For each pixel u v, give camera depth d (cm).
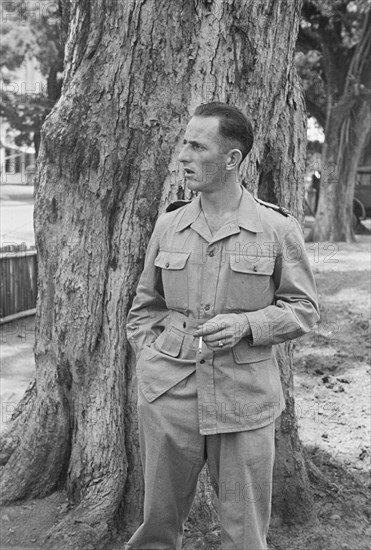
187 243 245
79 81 322
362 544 336
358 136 1767
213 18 307
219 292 238
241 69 314
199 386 238
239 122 236
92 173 326
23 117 2061
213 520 327
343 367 674
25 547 316
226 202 242
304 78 1827
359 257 1382
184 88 314
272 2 313
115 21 313
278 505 349
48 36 1980
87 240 332
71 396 348
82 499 333
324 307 903
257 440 240
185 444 244
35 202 347
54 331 344
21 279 907
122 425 335
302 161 358
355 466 439
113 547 319
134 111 316
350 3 1778
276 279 245
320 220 1798
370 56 1717
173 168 318
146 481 252
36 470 351
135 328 263
